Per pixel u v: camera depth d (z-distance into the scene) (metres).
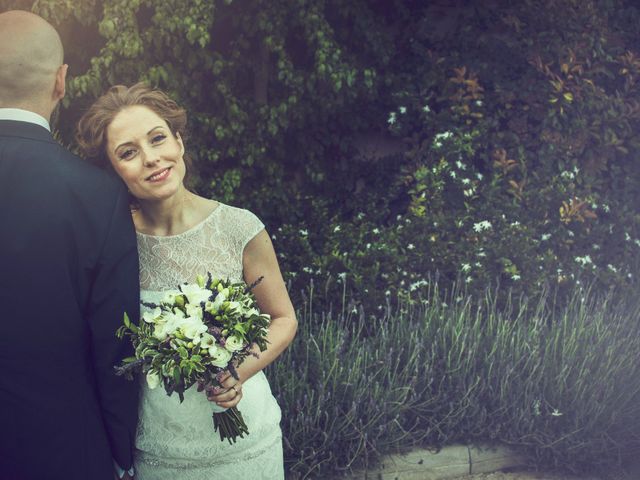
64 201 1.61
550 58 4.71
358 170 4.85
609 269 4.40
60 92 1.76
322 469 3.05
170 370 1.62
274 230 4.63
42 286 1.58
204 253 1.87
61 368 1.63
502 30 4.81
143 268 1.87
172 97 4.14
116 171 1.80
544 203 4.52
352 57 4.47
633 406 3.27
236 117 4.36
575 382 3.24
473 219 4.38
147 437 1.86
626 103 4.75
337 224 4.41
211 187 4.39
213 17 4.09
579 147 4.73
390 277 4.13
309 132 4.74
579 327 3.60
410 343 3.38
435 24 4.82
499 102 4.74
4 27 1.66
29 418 1.60
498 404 3.30
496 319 3.86
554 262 4.32
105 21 3.83
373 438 3.10
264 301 1.97
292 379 3.10
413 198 4.41
